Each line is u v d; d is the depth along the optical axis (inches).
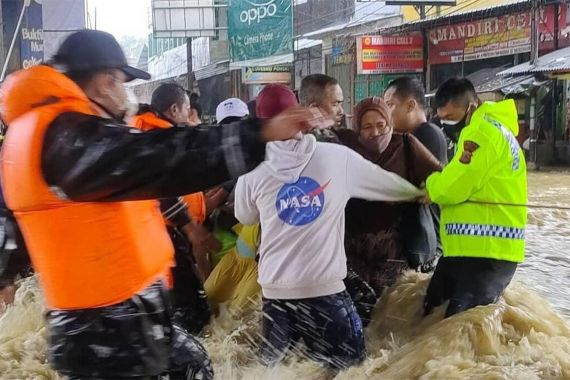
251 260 170.1
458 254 147.9
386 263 160.2
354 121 159.0
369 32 1019.9
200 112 222.7
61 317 86.1
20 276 177.9
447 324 143.1
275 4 1111.0
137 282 86.1
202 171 76.4
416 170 157.4
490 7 808.9
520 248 150.3
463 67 884.0
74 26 573.6
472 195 145.7
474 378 127.0
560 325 156.4
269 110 134.0
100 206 82.9
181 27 1213.1
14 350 151.8
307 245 129.9
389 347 148.4
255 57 1139.3
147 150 75.7
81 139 76.8
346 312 131.9
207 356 101.7
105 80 87.7
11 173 82.4
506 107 151.4
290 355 132.5
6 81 83.5
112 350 85.6
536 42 743.7
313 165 130.0
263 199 132.6
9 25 532.7
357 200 156.0
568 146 792.9
